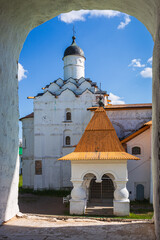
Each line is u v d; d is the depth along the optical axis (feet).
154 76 13.41
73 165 51.57
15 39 17.12
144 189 67.97
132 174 68.49
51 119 88.94
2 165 15.01
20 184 106.32
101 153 51.06
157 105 12.23
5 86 15.64
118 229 15.26
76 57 97.45
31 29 19.08
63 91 89.30
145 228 15.21
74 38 101.96
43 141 88.33
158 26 12.17
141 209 56.70
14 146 17.21
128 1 16.12
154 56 13.39
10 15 14.85
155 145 13.26
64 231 14.75
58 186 85.71
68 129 87.76
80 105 88.02
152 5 13.85
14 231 14.33
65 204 65.62
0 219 15.06
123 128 80.43
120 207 49.24
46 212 56.18
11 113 16.71
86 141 53.72
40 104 90.17
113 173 50.03
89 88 90.68
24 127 96.89
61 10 17.95
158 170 11.94
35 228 15.17
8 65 16.24
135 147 69.46
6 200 15.76
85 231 14.84
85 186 58.18
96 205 55.83
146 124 65.46
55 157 87.04
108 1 17.12
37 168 87.30
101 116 57.26
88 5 17.79
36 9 16.58
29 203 67.36
